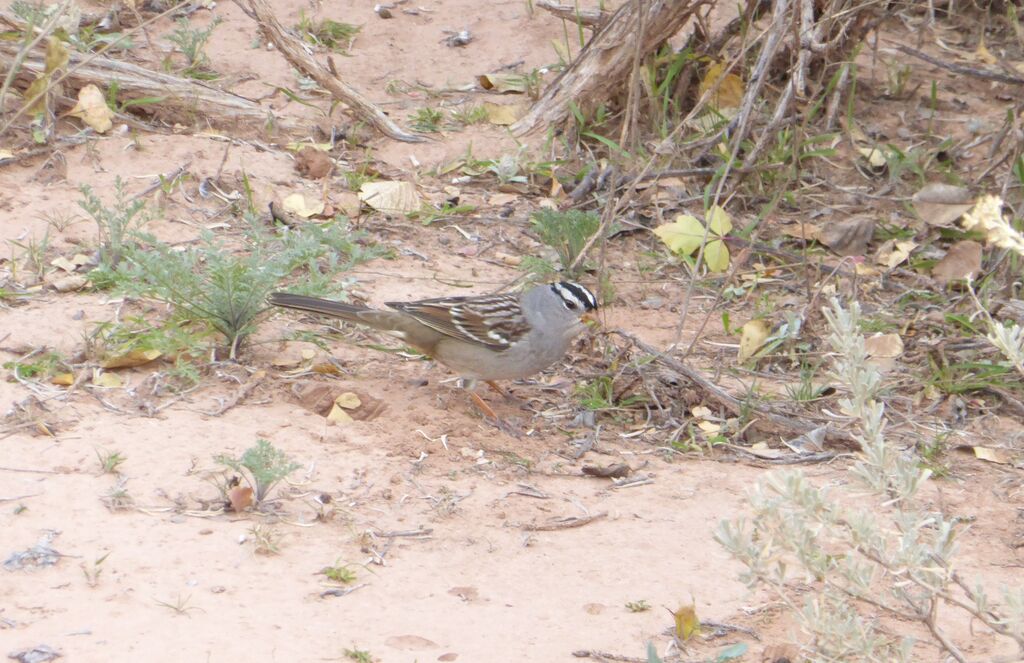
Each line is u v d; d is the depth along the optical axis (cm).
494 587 789
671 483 945
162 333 1016
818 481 952
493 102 1567
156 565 770
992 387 1109
